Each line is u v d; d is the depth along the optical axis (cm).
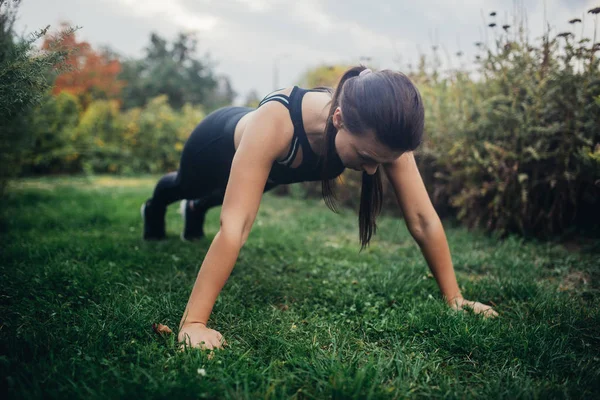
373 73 143
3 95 173
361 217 199
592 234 368
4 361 133
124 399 123
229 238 161
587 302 227
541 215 368
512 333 175
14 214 416
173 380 134
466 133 390
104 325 167
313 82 836
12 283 205
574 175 327
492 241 368
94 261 257
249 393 130
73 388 125
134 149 1261
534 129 340
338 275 271
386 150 140
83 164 1128
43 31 184
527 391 134
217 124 222
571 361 158
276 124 164
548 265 303
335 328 185
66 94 1038
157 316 182
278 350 162
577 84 320
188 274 251
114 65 2031
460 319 184
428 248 203
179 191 273
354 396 126
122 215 442
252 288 233
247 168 162
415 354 164
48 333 156
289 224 454
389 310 207
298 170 183
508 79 368
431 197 457
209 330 167
